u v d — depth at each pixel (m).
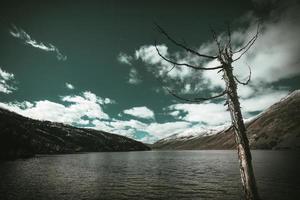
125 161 122.75
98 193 37.25
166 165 94.94
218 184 44.66
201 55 7.95
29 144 150.88
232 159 126.56
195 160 124.81
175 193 36.97
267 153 163.50
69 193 37.09
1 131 130.38
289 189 36.62
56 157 158.12
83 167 85.00
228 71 8.22
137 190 39.81
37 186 43.06
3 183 46.03
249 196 7.55
